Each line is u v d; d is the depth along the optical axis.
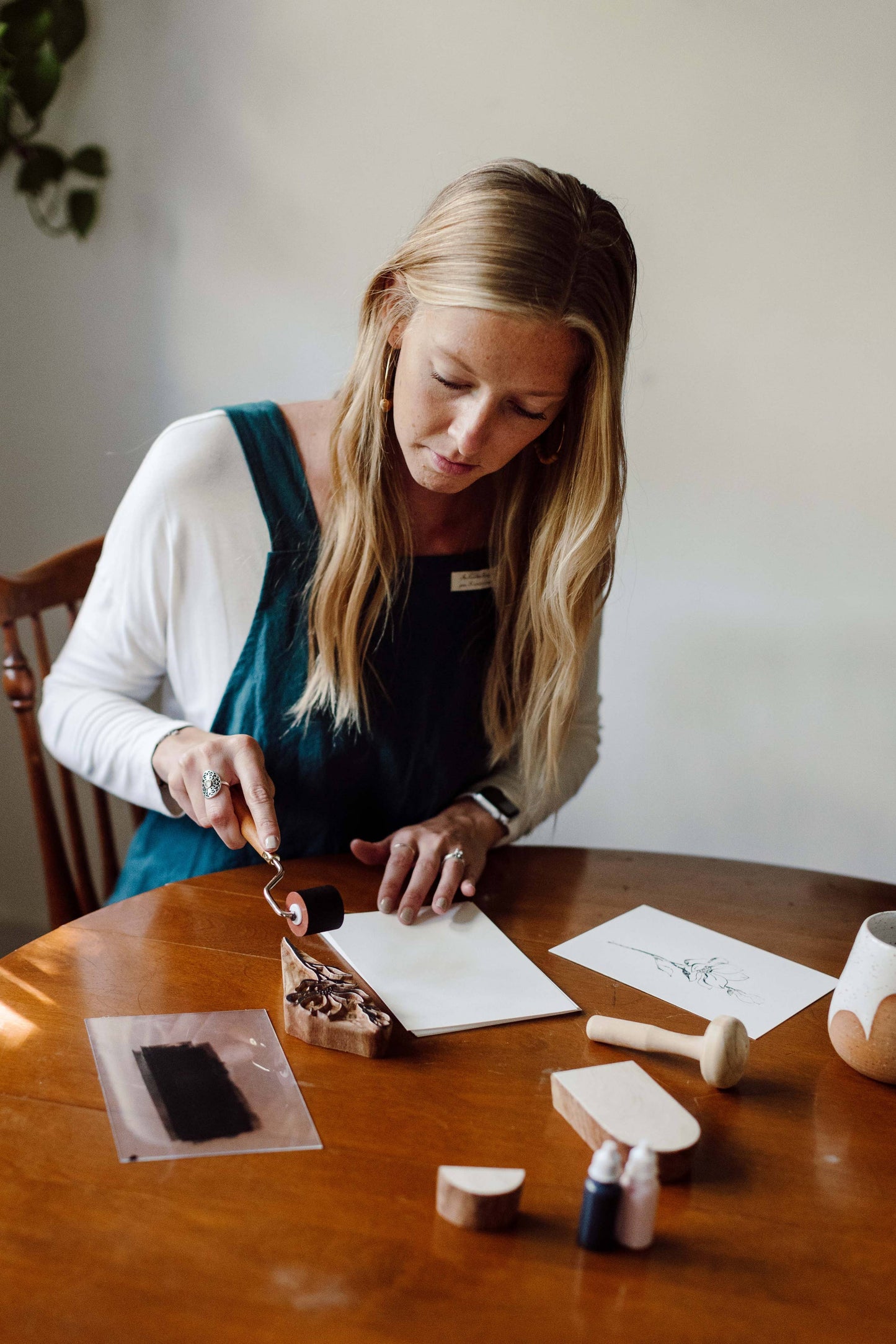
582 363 1.15
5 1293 0.61
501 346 1.01
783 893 1.28
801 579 1.97
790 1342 0.63
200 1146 0.74
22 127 2.01
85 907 1.61
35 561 2.25
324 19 1.92
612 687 2.11
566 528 1.25
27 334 2.14
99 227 2.06
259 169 2.00
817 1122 0.84
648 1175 0.68
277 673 1.33
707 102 1.83
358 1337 0.60
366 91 1.94
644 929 1.15
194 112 1.99
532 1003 0.98
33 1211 0.67
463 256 1.00
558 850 1.35
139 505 1.31
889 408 1.87
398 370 1.12
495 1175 0.71
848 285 1.84
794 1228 0.73
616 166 1.89
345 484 1.23
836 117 1.79
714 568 2.01
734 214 1.86
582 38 1.85
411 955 1.04
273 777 1.34
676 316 1.92
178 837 1.35
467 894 1.15
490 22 1.88
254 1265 0.65
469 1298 0.64
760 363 1.91
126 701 1.34
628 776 2.15
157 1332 0.59
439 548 1.34
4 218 2.08
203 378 2.11
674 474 1.99
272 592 1.32
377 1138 0.77
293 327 2.05
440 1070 0.87
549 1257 0.68
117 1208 0.68
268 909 1.11
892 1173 0.79
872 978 0.89
